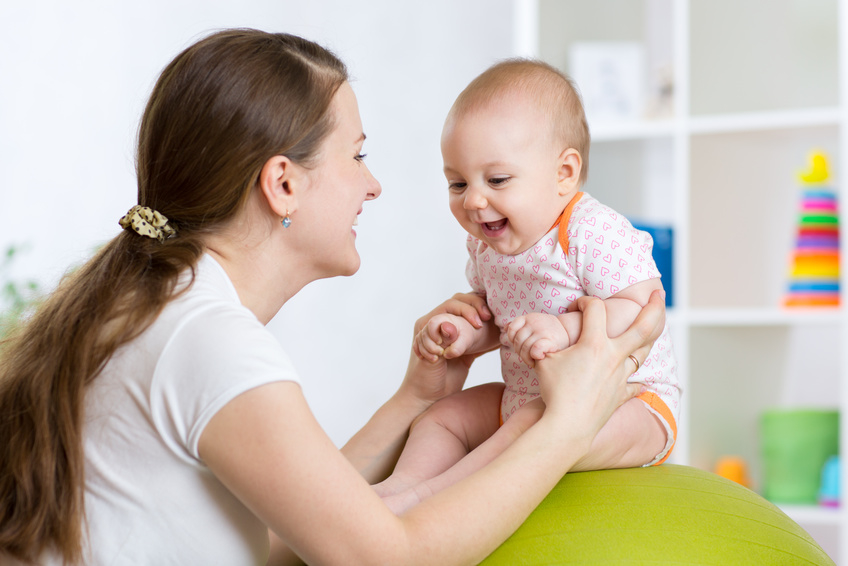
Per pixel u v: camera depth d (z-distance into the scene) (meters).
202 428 0.83
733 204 2.62
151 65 3.30
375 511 0.84
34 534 0.86
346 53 3.32
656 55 2.79
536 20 2.68
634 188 2.83
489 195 1.14
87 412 0.89
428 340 1.22
